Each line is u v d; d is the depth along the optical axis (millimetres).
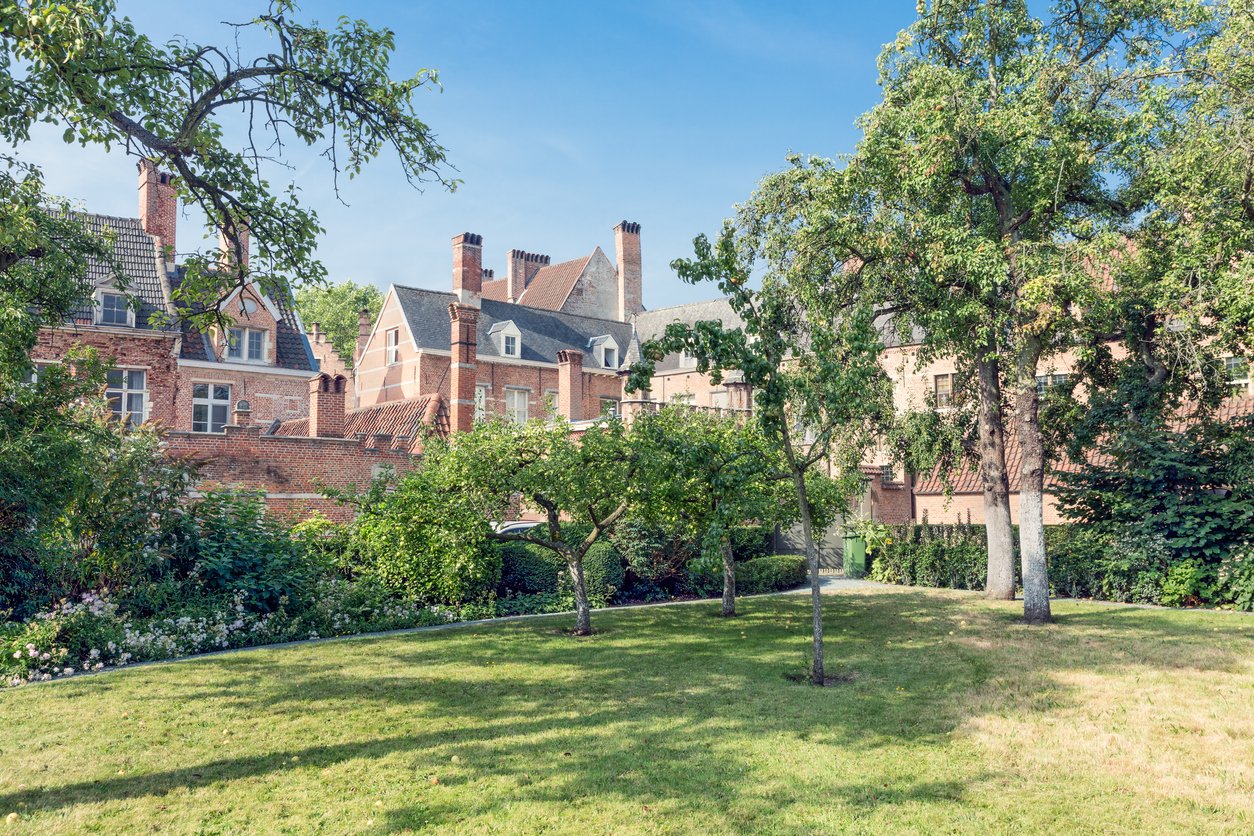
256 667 11062
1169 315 17562
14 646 10422
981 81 16469
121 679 10273
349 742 7625
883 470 32188
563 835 5590
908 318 19609
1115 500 19609
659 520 15000
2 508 10781
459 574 14234
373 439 22859
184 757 7180
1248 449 18312
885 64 18156
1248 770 6934
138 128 9766
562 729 8062
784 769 6910
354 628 14344
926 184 15562
